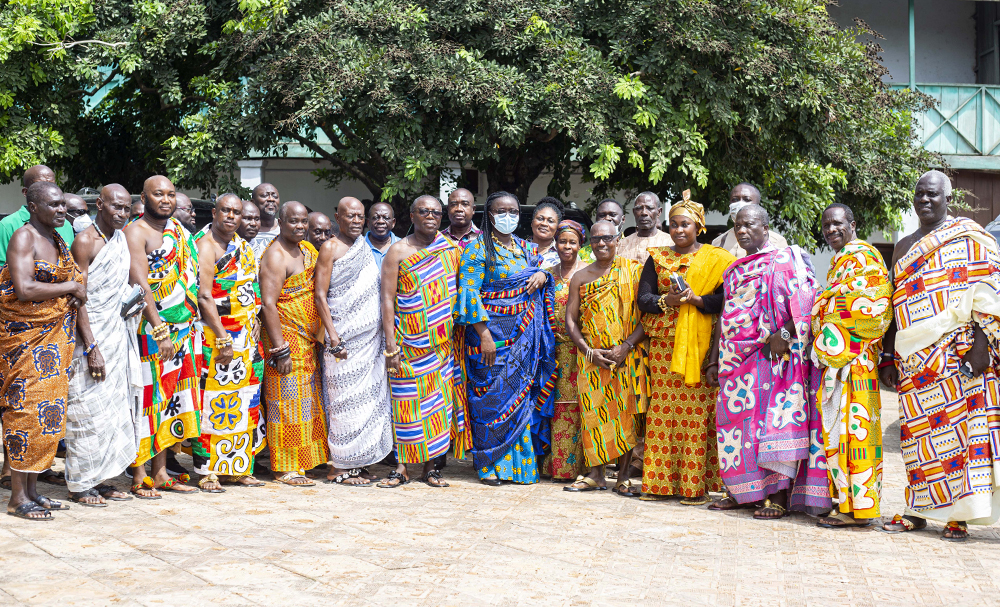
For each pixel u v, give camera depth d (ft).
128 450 15.96
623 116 30.19
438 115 30.81
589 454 18.24
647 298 17.35
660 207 20.18
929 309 14.73
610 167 29.32
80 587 10.95
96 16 33.27
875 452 15.23
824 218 16.06
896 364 15.69
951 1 54.95
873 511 15.03
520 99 29.04
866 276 15.11
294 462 18.44
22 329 14.38
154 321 16.01
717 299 17.03
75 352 15.28
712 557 13.33
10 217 18.89
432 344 18.25
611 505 16.98
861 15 54.85
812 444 15.71
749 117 31.35
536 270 18.71
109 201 15.89
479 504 16.67
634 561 12.96
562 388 19.04
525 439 18.83
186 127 31.27
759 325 15.99
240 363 17.75
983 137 49.98
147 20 31.86
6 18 30.19
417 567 12.28
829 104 32.53
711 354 17.22
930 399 14.85
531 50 30.89
